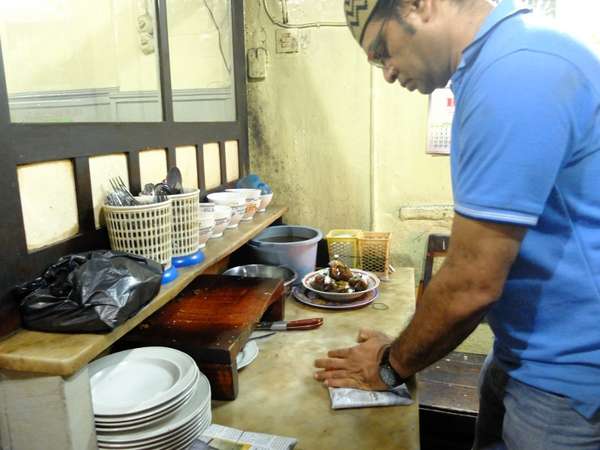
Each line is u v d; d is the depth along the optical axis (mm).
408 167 1954
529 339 786
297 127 2016
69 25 1685
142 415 816
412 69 801
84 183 1011
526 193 630
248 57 1989
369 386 1053
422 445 1639
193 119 1801
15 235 817
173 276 1050
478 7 729
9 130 805
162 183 1196
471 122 667
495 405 1044
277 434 937
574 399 746
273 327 1393
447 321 747
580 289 718
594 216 700
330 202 2049
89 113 1562
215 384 1049
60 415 751
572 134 646
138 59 1553
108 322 781
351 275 1661
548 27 666
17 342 774
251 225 1623
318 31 1916
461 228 693
